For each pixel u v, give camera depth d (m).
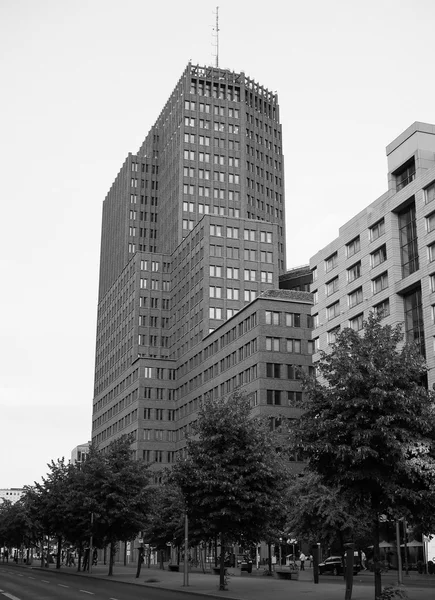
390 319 74.75
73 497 66.31
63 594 36.31
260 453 41.00
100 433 178.25
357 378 26.98
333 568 65.19
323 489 51.31
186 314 142.88
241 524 40.97
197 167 160.38
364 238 81.88
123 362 162.00
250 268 136.25
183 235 155.88
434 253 69.00
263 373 103.38
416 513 28.05
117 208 189.12
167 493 67.50
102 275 199.62
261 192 165.75
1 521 110.69
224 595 35.06
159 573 67.75
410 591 37.12
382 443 26.52
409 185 73.44
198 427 42.31
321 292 92.44
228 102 166.38
